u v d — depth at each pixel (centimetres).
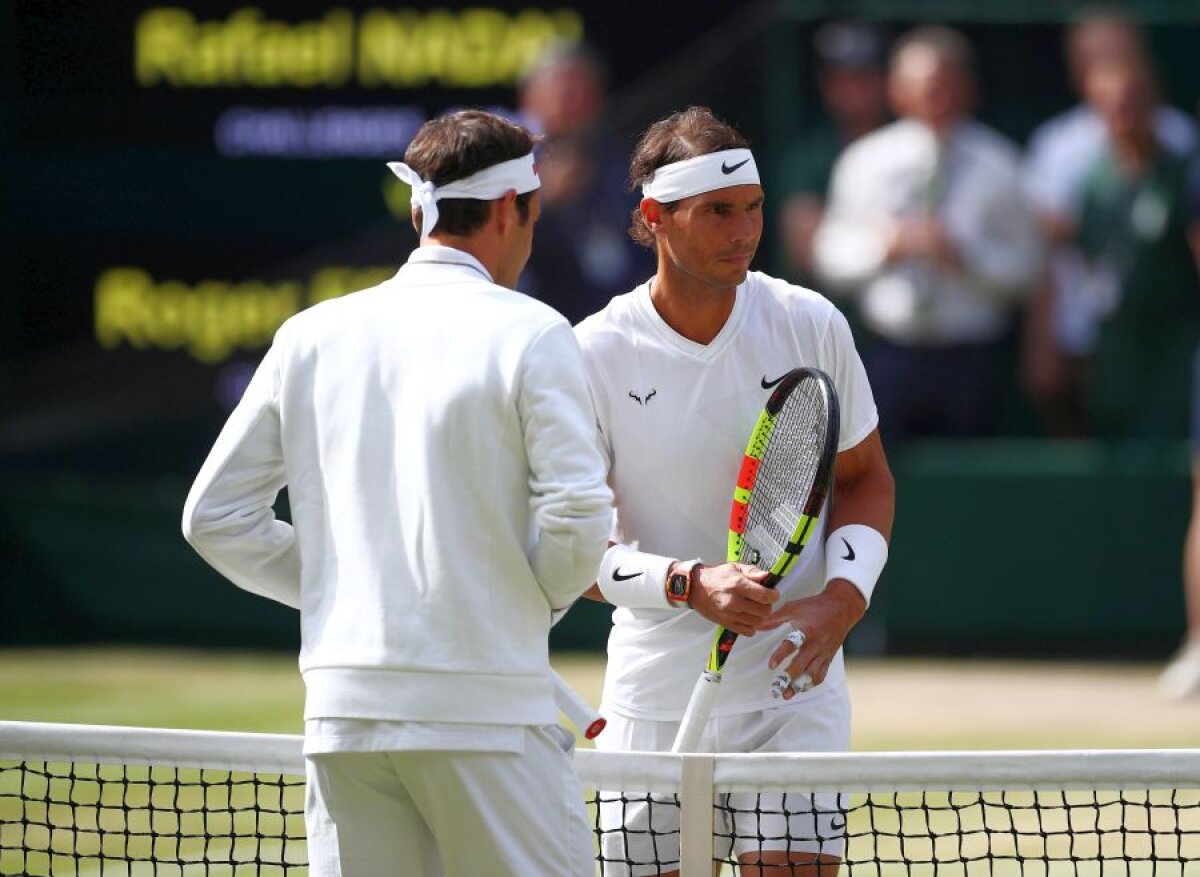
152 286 4141
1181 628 3938
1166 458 4034
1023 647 4062
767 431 1305
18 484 4116
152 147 4119
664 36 4056
